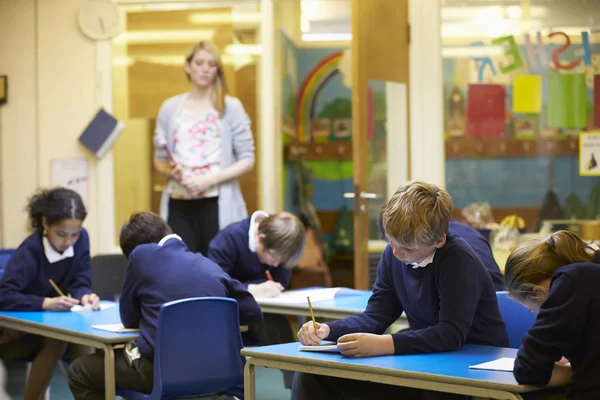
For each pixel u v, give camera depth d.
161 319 2.82
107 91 5.87
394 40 5.38
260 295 3.78
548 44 5.47
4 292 3.68
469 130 5.55
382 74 5.21
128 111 5.89
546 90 5.50
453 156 5.56
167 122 5.36
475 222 5.51
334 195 7.57
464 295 2.44
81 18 5.85
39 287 3.85
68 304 3.66
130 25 5.86
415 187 2.48
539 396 2.16
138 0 5.82
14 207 5.91
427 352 2.36
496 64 5.52
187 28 5.83
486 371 2.11
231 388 3.03
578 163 5.47
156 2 5.81
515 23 5.49
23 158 5.92
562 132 5.48
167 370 2.84
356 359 2.29
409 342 2.36
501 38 5.50
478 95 5.54
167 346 2.84
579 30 5.43
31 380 3.71
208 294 3.07
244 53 5.83
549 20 5.46
